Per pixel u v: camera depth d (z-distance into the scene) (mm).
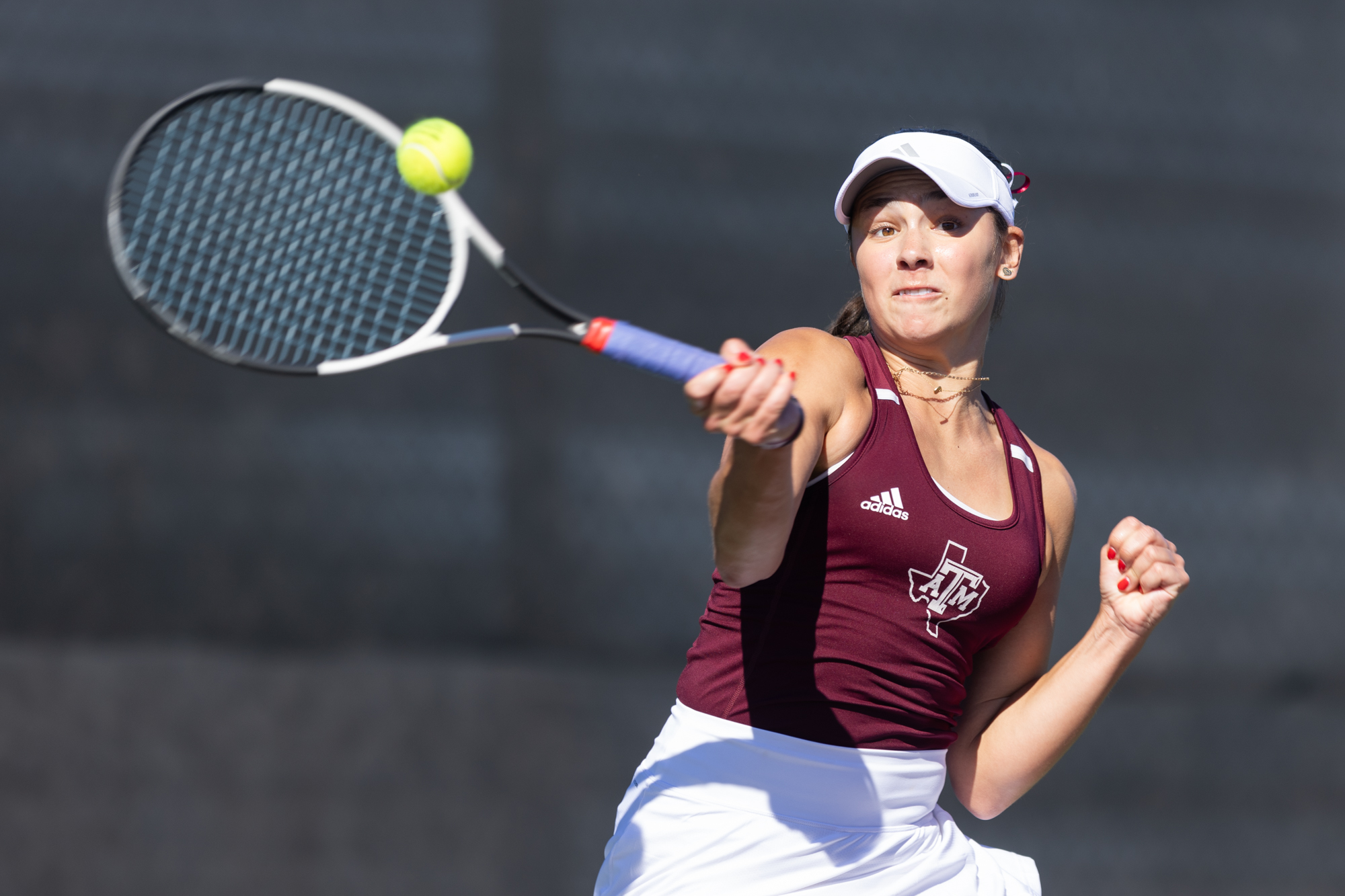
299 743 15891
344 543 19359
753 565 4930
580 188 20297
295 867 12945
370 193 6516
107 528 18859
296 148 7379
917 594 5426
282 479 19266
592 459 19938
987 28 21391
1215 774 17312
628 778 15469
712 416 4359
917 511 5332
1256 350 21766
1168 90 21828
